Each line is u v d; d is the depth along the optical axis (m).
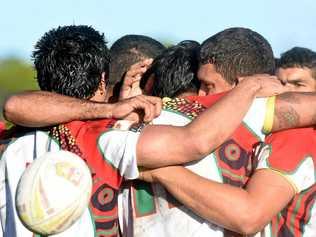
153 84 15.30
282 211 13.54
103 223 13.23
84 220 13.12
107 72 14.10
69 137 13.23
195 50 14.63
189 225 13.18
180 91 14.50
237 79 14.13
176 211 13.22
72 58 13.74
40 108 13.23
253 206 12.88
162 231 13.27
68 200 12.34
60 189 12.34
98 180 13.11
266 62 14.29
